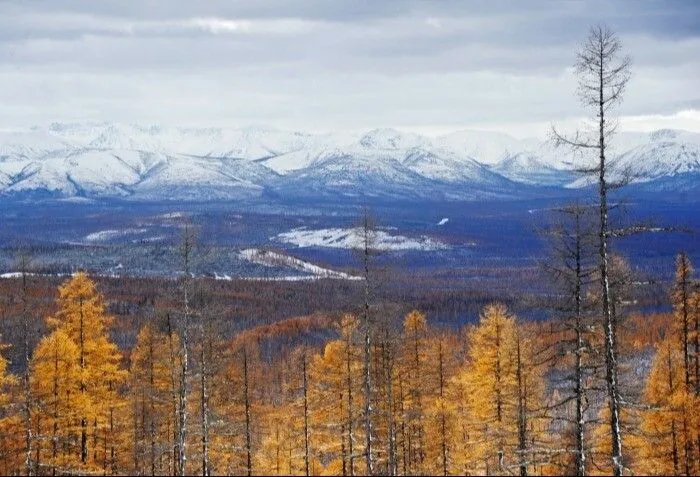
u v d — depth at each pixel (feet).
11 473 192.65
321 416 238.27
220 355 199.21
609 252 125.90
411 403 224.94
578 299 127.24
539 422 224.74
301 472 236.22
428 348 237.45
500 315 207.62
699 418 188.65
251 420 250.16
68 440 197.26
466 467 224.33
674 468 187.83
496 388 200.95
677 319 208.54
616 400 122.31
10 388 227.61
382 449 220.23
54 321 203.82
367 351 162.09
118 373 211.00
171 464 240.73
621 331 142.51
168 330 225.35
